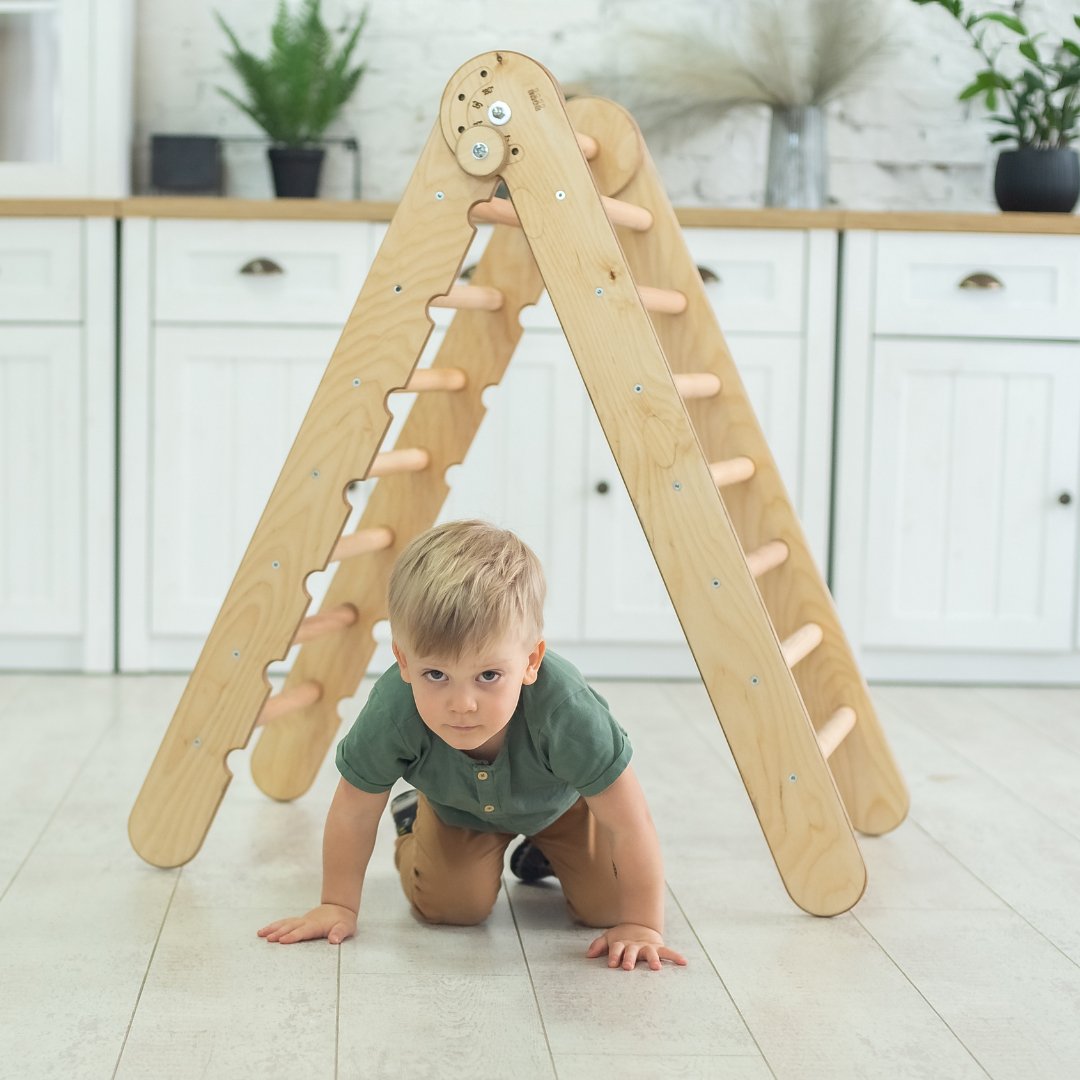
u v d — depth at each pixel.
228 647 1.75
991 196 3.31
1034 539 2.92
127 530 2.88
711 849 1.91
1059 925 1.66
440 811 1.60
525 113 1.62
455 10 3.24
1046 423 2.90
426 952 1.54
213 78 3.26
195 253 2.83
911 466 2.90
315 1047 1.31
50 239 2.83
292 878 1.77
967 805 2.14
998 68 3.28
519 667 1.40
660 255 1.96
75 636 2.93
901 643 2.94
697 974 1.50
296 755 2.06
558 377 2.86
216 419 2.87
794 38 3.16
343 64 3.11
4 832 1.93
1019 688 2.96
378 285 1.68
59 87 3.05
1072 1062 1.31
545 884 1.79
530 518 2.90
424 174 1.66
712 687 1.64
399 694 1.50
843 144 3.30
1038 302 2.87
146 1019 1.37
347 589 2.03
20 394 2.86
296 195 3.06
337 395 1.69
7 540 2.89
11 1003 1.40
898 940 1.60
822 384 2.87
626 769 1.51
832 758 2.00
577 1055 1.31
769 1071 1.28
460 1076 1.26
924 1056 1.32
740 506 2.00
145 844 1.79
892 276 2.85
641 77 3.23
